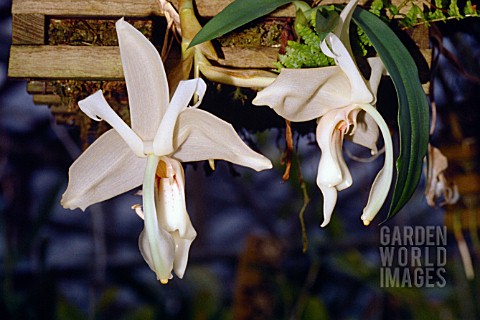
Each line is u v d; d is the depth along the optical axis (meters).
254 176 1.65
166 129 0.57
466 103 0.86
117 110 0.70
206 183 1.67
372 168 1.32
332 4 0.63
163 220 0.58
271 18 0.63
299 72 0.56
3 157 1.45
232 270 1.71
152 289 1.30
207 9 0.63
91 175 0.59
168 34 0.63
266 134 1.30
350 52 0.58
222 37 0.63
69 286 1.64
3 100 1.45
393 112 0.70
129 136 0.57
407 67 0.56
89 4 0.63
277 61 0.62
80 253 1.63
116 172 0.60
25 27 0.62
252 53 0.62
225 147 0.58
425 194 0.77
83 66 0.62
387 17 0.63
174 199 0.59
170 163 0.58
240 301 1.20
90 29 0.64
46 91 0.68
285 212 1.47
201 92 0.56
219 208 1.72
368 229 1.58
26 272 1.44
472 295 1.24
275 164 1.34
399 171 0.53
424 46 0.64
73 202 0.60
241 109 0.69
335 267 1.53
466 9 0.63
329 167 0.58
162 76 0.56
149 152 0.58
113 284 1.60
